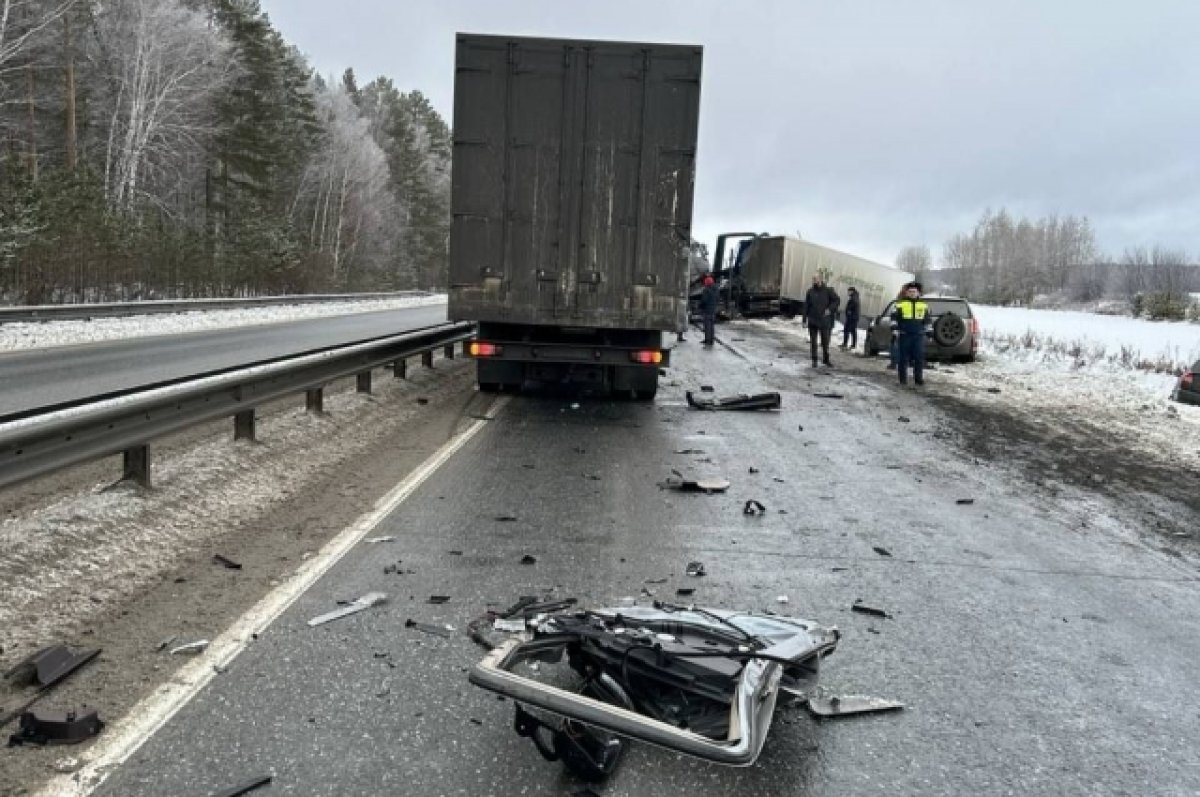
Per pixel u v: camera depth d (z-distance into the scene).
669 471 8.58
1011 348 25.47
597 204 10.95
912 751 3.41
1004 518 7.25
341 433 9.31
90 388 11.64
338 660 3.95
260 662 3.90
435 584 5.01
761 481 8.30
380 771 3.08
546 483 7.81
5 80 38.53
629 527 6.48
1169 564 6.13
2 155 34.69
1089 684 4.10
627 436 10.45
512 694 3.02
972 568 5.84
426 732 3.36
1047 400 15.09
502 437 9.98
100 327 21.81
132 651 3.96
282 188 66.94
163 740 3.22
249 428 8.00
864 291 38.44
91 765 3.04
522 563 5.48
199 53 46.81
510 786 3.02
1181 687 4.11
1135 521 7.29
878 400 14.60
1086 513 7.52
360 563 5.33
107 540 5.18
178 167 50.53
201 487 6.53
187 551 5.38
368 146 80.38
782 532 6.53
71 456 5.20
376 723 3.41
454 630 4.34
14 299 26.11
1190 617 5.07
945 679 4.08
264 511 6.40
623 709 3.04
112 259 30.94
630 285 11.05
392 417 10.77
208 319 26.83
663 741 2.85
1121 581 5.70
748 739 2.89
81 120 41.94
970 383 17.31
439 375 14.99
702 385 15.42
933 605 5.09
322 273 56.53
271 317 30.09
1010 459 9.90
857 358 22.42
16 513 5.80
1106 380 17.75
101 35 43.16
